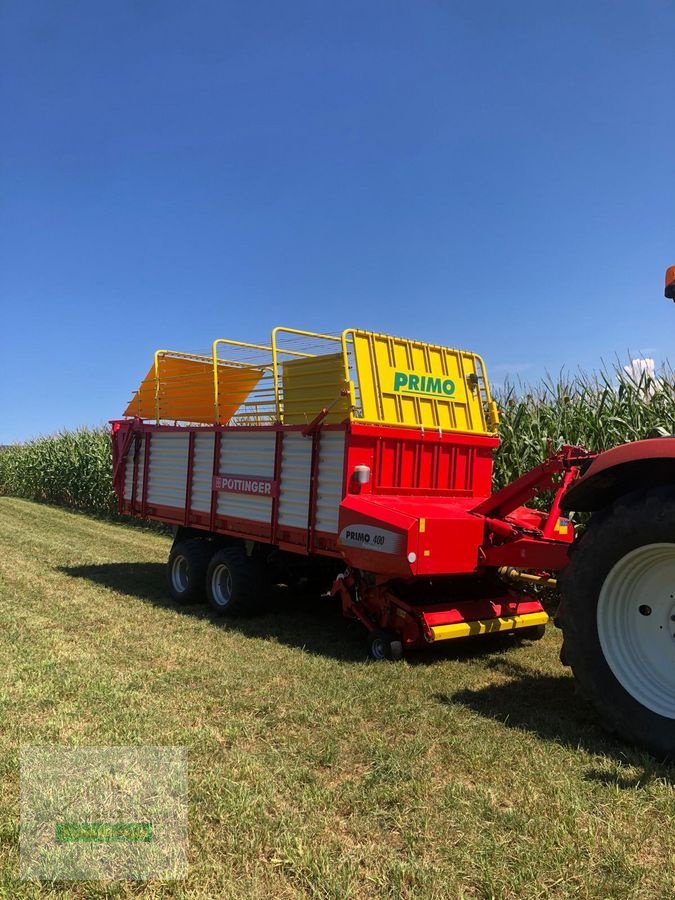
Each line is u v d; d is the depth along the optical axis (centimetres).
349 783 314
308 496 582
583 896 232
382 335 573
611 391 762
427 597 559
